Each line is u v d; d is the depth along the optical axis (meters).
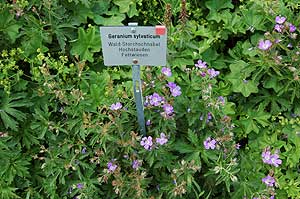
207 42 0.64
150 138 0.50
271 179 0.54
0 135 0.55
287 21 0.62
